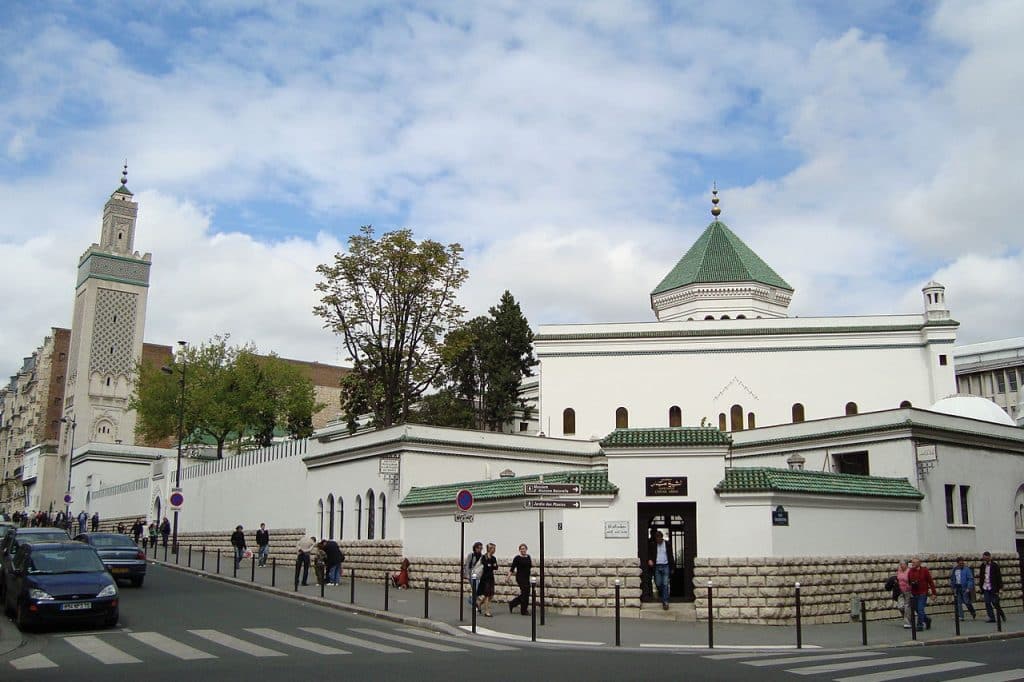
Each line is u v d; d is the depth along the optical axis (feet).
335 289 162.61
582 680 43.80
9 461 404.16
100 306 320.29
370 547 118.42
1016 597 108.78
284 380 238.89
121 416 317.01
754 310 197.47
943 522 100.37
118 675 44.24
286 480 146.92
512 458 127.65
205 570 122.01
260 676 43.93
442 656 52.95
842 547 86.99
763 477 82.48
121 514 230.27
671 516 83.76
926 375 172.55
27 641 58.85
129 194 339.57
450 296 166.91
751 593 79.56
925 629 78.69
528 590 80.33
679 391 179.63
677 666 49.90
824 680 45.39
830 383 175.22
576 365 184.14
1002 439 112.06
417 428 118.42
